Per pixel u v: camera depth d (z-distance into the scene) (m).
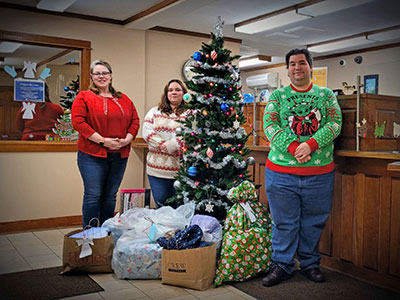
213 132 3.07
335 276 2.92
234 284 2.76
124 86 4.99
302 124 2.71
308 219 2.85
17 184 4.31
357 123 2.86
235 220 2.82
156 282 2.79
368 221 2.80
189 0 3.84
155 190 3.60
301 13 4.64
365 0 4.27
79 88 4.67
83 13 4.59
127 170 4.99
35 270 3.03
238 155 3.08
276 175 2.79
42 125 4.46
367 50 6.80
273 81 4.66
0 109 4.24
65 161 4.57
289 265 2.85
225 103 3.07
